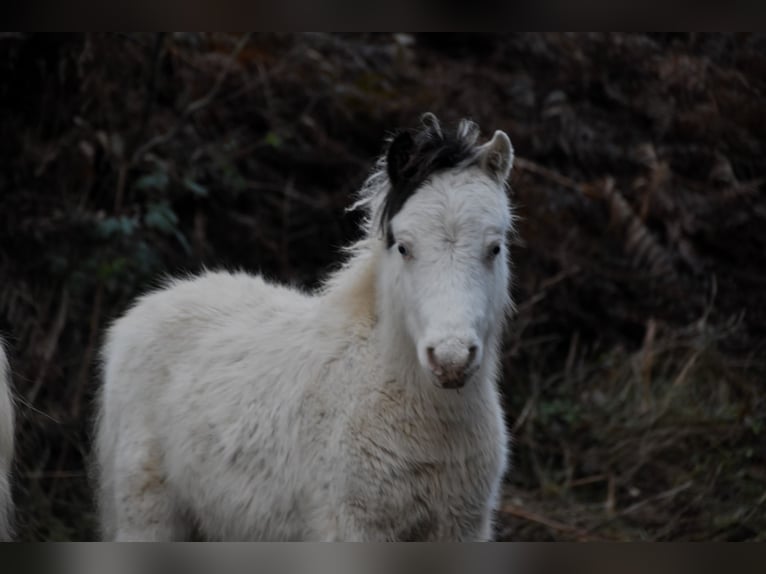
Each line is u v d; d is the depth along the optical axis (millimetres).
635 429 14141
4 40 15508
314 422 7734
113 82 15953
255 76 17266
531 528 12938
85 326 14500
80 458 13938
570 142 17156
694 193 16828
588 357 15750
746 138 17234
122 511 8922
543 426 14492
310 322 8375
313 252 16391
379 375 7621
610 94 17688
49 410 13953
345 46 17812
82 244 14539
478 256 6996
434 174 7266
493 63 18266
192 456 8422
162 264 14992
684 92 17484
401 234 7121
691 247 16516
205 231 16031
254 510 7961
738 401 14531
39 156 15461
